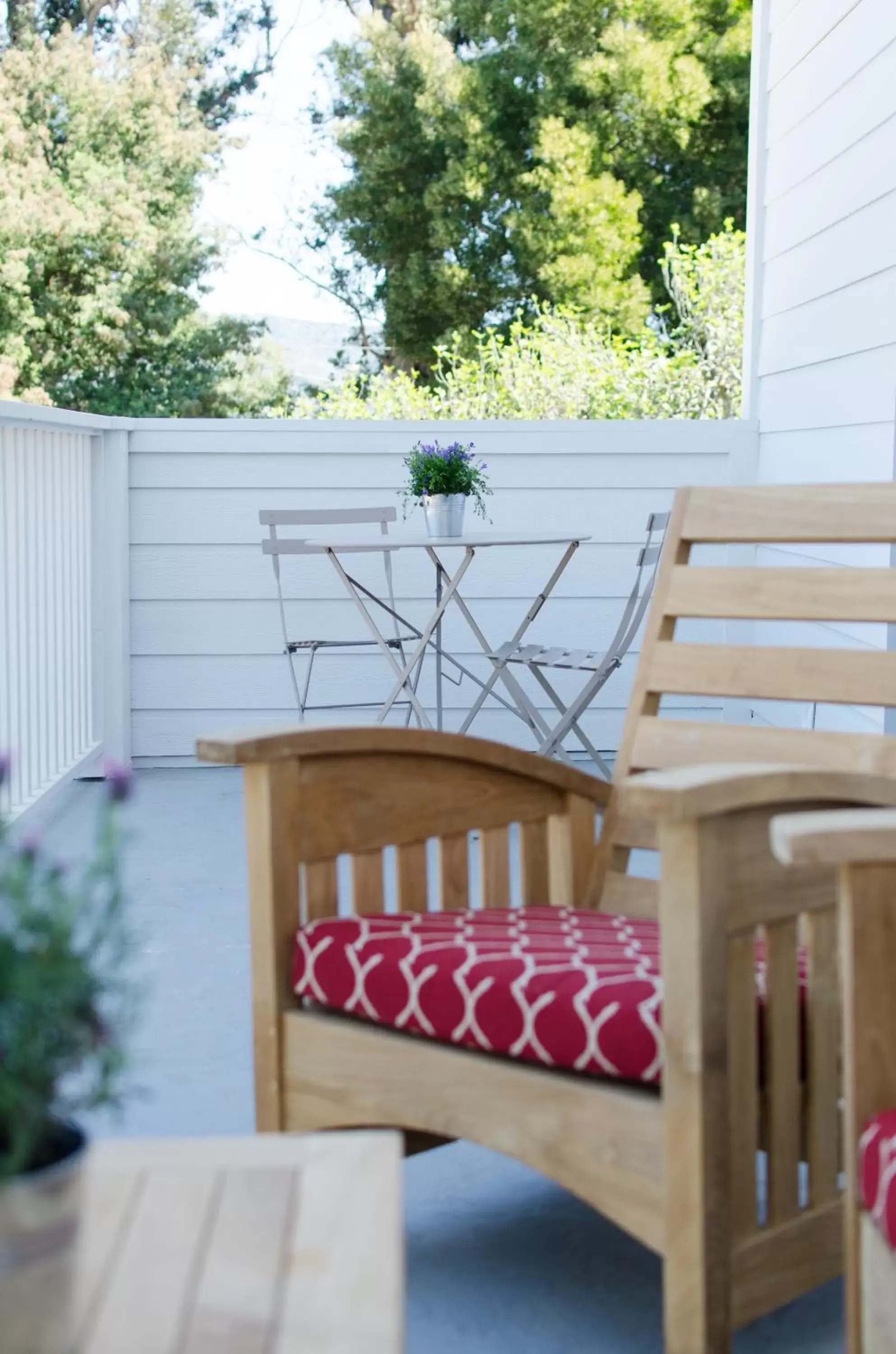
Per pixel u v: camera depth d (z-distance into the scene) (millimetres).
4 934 896
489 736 5414
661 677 2211
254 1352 896
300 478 5262
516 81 14031
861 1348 1315
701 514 2242
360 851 1877
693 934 1418
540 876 2117
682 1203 1442
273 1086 1800
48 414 4094
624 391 11703
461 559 5340
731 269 11789
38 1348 890
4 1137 908
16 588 4125
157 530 5270
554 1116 1558
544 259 14016
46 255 13930
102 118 14039
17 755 3777
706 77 13812
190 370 14383
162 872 3803
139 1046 2533
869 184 4145
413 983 1646
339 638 5344
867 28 4172
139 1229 1043
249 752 1718
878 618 2037
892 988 1310
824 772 1491
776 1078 1542
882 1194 1223
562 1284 1777
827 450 4570
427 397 12961
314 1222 1051
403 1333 947
